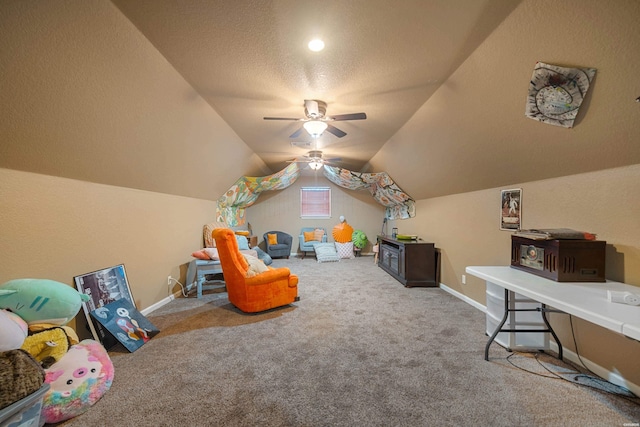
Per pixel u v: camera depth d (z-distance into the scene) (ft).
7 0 3.93
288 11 5.31
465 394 5.91
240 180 19.93
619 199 6.29
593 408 5.47
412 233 18.97
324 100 9.38
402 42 6.28
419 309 11.30
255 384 6.30
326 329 9.34
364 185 22.75
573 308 4.76
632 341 5.96
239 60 7.00
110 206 9.11
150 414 5.37
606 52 4.58
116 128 7.39
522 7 4.92
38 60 4.78
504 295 7.79
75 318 7.48
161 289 12.11
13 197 6.15
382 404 5.63
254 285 10.68
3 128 5.27
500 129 7.78
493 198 10.64
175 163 11.25
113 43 5.59
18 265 6.27
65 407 5.16
